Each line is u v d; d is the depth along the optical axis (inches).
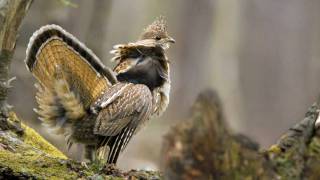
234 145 259.6
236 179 257.8
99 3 1093.8
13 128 433.4
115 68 398.9
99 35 1083.9
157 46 398.6
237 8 2378.2
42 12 964.6
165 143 263.1
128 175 363.3
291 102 2273.6
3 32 423.5
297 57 2368.4
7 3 421.4
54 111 370.9
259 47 2397.9
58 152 447.5
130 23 2316.7
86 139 377.4
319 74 2325.3
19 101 885.8
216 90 261.9
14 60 895.7
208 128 259.4
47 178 342.6
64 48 366.0
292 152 267.7
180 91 2262.6
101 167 364.5
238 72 2322.8
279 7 2406.5
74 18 1068.5
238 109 2114.9
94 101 371.6
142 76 392.2
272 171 262.7
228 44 2343.8
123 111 372.2
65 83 363.3
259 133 1964.8
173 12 2384.4
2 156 363.9
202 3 2370.8
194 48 2357.3
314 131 270.7
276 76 2362.2
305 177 263.1
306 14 2386.8
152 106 392.5
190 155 259.6
